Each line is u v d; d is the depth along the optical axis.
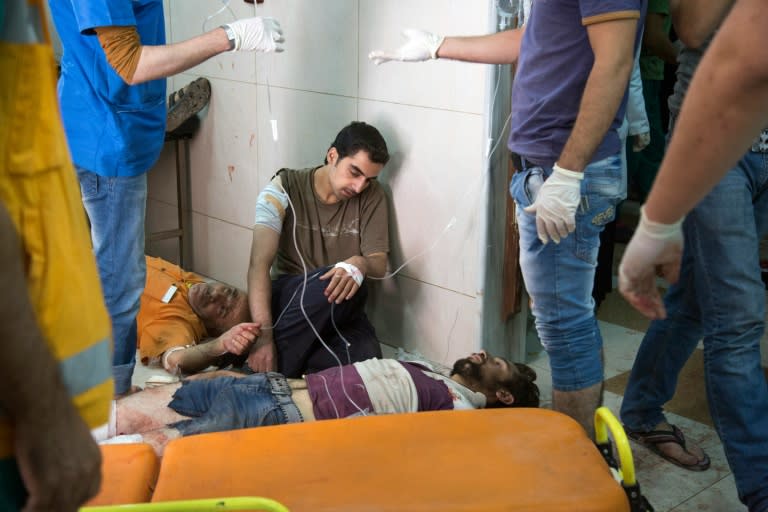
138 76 2.26
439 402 2.21
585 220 2.04
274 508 1.31
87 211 2.51
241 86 3.41
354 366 2.25
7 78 0.81
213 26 3.43
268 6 3.19
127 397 2.22
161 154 3.82
